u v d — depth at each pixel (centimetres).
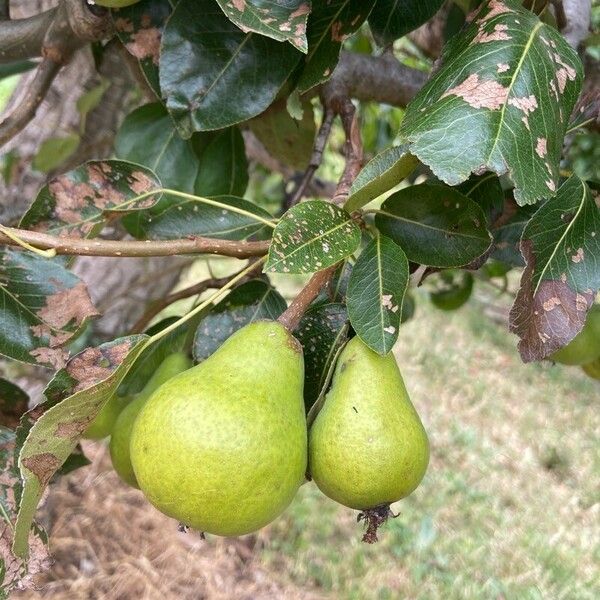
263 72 29
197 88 29
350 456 23
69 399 22
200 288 37
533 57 23
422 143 22
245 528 21
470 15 25
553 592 92
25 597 85
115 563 92
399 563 96
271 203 91
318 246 23
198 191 37
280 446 22
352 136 34
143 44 31
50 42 34
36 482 22
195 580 92
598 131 31
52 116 58
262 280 31
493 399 139
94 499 102
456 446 123
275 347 23
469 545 99
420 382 144
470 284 61
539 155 22
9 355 28
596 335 36
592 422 133
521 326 24
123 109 59
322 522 102
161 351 33
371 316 24
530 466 119
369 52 60
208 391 22
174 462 21
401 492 23
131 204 29
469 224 26
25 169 59
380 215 27
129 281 73
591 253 25
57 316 28
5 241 23
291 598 90
